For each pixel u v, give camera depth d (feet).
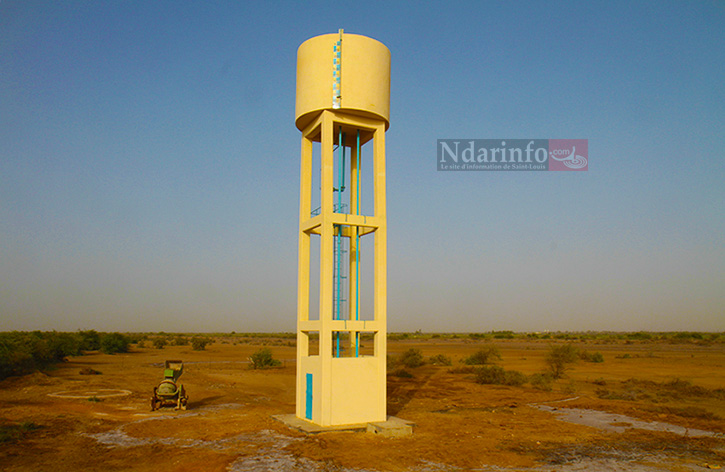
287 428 64.08
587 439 61.87
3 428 61.87
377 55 67.97
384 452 53.31
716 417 76.89
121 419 70.85
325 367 62.44
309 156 71.31
